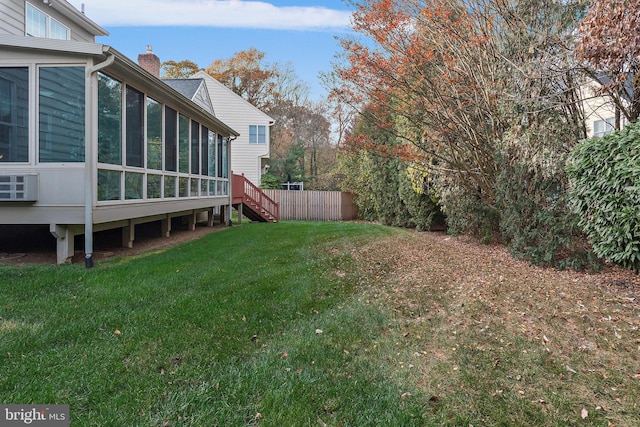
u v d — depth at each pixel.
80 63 5.23
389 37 8.06
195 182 9.85
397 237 9.36
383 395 2.34
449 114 8.38
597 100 6.93
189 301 3.88
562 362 2.80
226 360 2.69
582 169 4.99
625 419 2.14
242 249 7.05
